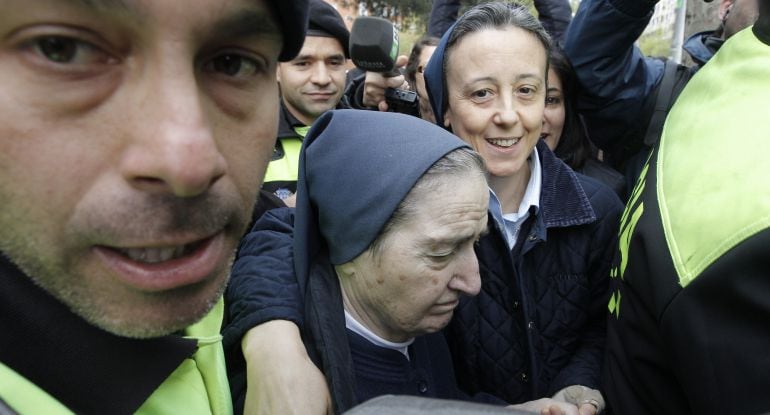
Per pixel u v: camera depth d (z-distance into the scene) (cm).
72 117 48
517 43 126
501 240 124
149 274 54
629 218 97
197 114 49
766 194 67
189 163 48
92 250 52
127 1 44
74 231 50
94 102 48
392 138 97
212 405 84
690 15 329
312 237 106
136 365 69
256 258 113
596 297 137
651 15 170
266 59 59
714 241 70
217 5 49
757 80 79
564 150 193
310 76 226
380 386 101
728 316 69
